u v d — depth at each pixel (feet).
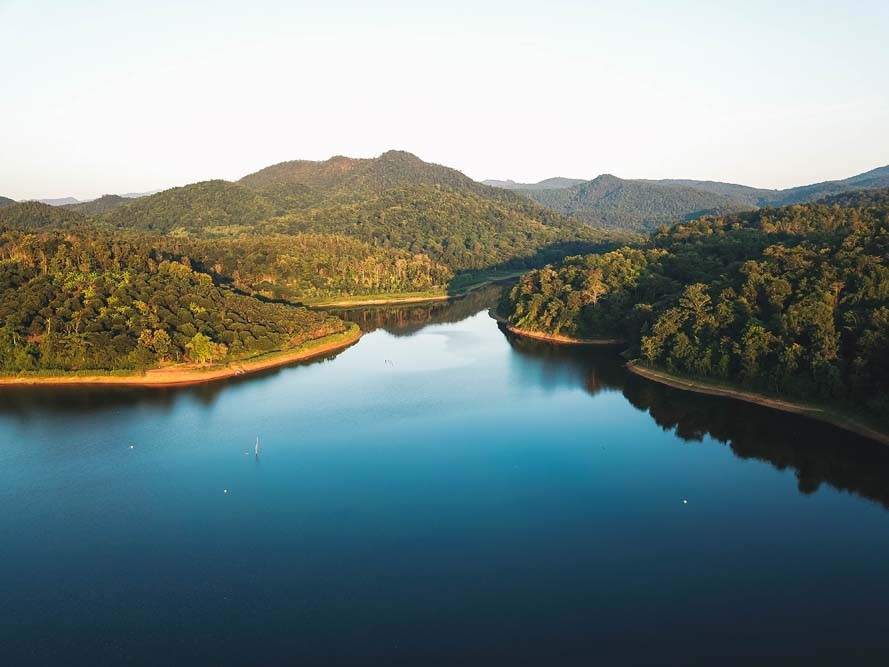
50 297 591.78
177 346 588.50
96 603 250.16
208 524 309.42
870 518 313.73
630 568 271.69
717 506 327.26
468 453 396.78
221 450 401.90
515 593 254.68
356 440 419.33
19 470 371.76
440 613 242.58
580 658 218.18
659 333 588.91
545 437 424.46
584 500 333.83
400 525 307.78
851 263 534.78
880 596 251.60
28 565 276.21
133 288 635.66
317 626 235.81
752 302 554.46
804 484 352.28
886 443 398.83
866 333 447.01
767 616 240.53
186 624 237.66
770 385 485.56
